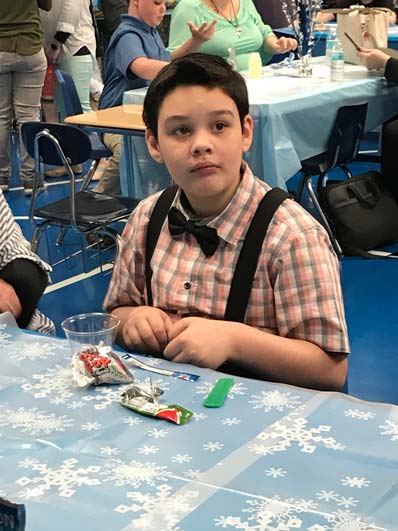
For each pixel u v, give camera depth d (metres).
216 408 1.16
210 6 4.51
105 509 0.91
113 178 4.53
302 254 1.46
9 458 1.04
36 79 5.49
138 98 4.07
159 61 4.24
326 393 1.20
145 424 1.12
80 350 1.31
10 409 1.18
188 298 1.54
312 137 3.81
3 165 5.74
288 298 1.47
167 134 1.44
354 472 0.97
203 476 0.97
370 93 4.17
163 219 1.61
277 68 4.62
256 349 1.41
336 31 4.86
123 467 1.00
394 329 3.40
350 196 4.25
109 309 1.74
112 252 4.50
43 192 5.71
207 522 0.88
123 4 6.94
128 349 1.52
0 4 5.19
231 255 1.51
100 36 7.12
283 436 1.07
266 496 0.93
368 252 4.26
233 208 1.50
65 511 0.91
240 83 1.47
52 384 1.26
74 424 1.13
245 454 1.02
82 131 3.52
